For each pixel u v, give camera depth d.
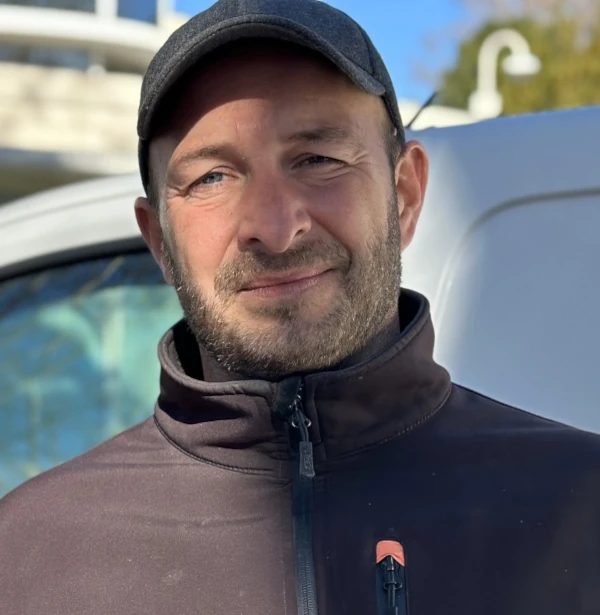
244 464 1.60
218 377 1.71
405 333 1.62
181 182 1.63
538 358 1.80
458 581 1.42
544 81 13.96
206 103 1.61
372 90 1.62
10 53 7.14
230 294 1.57
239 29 1.57
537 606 1.39
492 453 1.56
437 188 1.92
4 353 2.15
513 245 1.86
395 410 1.60
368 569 1.46
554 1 15.81
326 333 1.56
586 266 1.82
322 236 1.57
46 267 2.15
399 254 1.68
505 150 1.91
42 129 6.83
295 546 1.50
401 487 1.54
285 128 1.58
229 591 1.47
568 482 1.50
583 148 1.88
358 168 1.61
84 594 1.49
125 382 2.13
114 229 2.10
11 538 1.59
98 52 7.26
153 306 2.13
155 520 1.57
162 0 7.87
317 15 1.65
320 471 1.58
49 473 1.70
